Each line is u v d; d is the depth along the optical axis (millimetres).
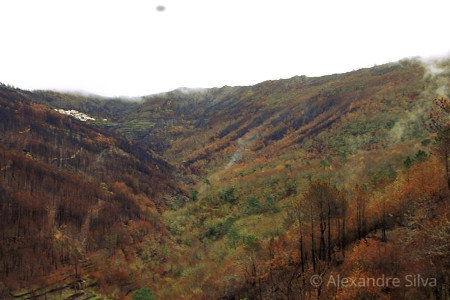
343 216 81062
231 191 190750
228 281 93312
